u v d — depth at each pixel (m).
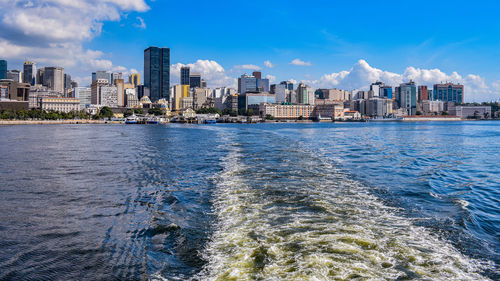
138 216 16.61
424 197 20.64
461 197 21.31
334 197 19.39
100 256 11.92
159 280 10.11
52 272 10.78
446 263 10.98
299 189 21.39
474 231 14.46
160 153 46.50
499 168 35.22
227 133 108.19
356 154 46.00
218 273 10.25
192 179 26.47
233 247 12.12
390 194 21.05
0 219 16.23
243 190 21.30
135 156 43.00
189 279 10.05
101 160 38.94
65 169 32.25
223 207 17.58
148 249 12.44
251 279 9.73
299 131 129.50
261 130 137.62
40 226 15.20
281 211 16.45
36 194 21.58
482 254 11.89
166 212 17.19
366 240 12.60
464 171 33.19
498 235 14.09
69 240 13.46
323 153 46.06
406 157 44.03
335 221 14.85
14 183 25.20
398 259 11.09
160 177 27.70
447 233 13.91
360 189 21.98
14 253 12.23
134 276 10.42
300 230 13.61
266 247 11.93
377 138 85.88
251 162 35.12
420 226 14.66
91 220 16.05
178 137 85.75
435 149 56.41
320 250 11.59
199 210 17.27
